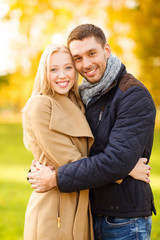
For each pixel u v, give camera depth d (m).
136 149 2.04
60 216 2.16
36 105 2.16
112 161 2.01
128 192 2.17
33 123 2.15
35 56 9.16
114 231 2.20
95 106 2.29
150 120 2.10
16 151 11.72
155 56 9.52
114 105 2.16
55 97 2.29
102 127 2.22
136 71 10.12
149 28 8.89
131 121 2.06
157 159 8.79
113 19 8.64
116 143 2.04
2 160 9.71
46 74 2.24
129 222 2.18
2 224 4.39
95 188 2.25
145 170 2.20
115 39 8.66
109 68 2.25
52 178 2.08
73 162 2.08
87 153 2.29
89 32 2.21
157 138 13.86
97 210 2.26
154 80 10.18
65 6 8.50
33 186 2.17
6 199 5.57
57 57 2.22
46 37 8.77
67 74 2.25
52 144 2.14
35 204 2.20
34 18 8.64
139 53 9.40
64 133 2.16
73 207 2.19
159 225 4.18
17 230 4.19
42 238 2.11
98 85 2.24
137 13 8.76
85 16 8.68
